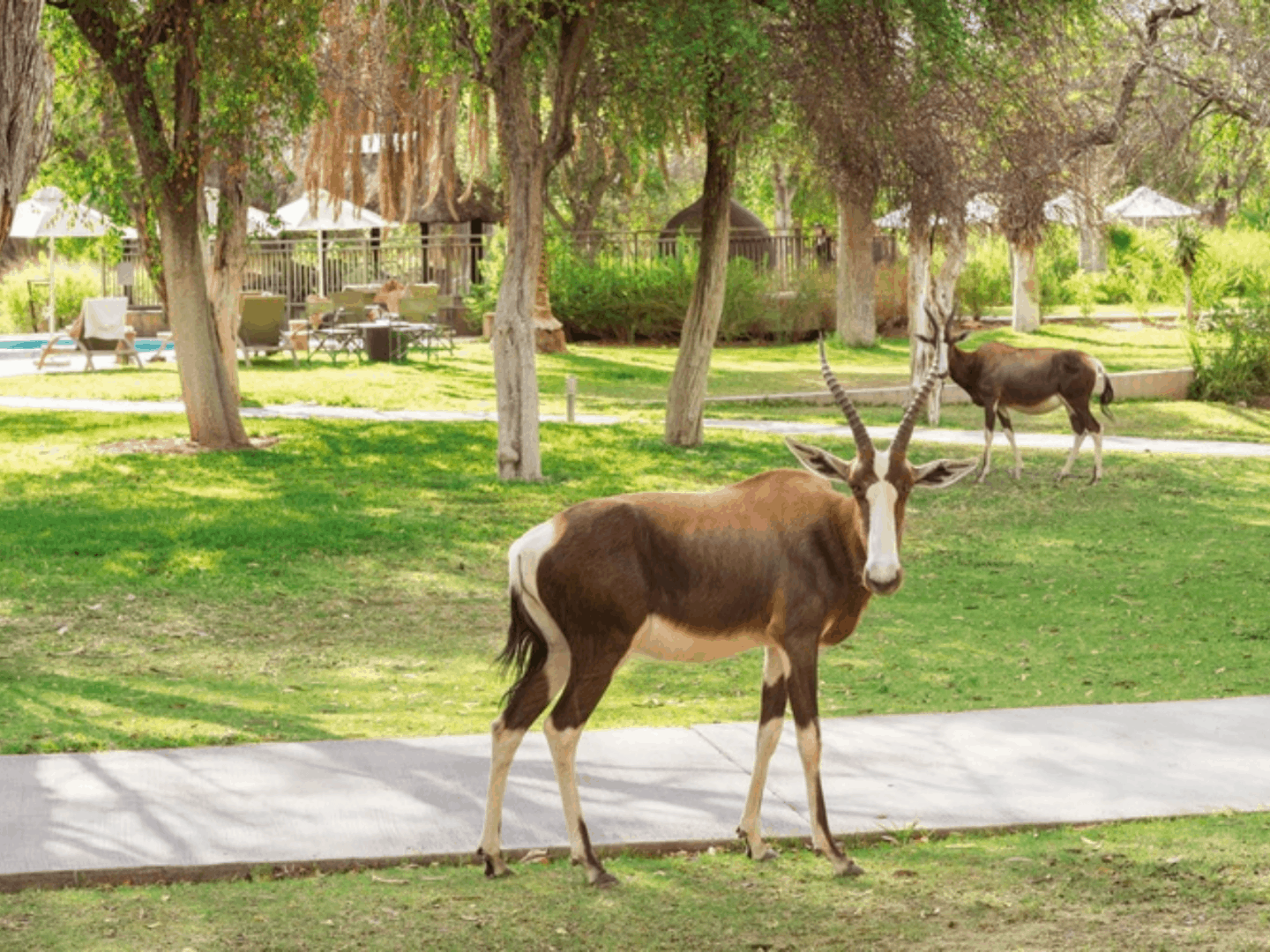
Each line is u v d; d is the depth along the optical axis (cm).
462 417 2400
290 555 1355
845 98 1809
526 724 631
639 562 628
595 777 752
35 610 1142
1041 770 766
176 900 598
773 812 702
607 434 2208
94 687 937
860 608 658
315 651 1052
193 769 761
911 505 1730
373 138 3859
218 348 2017
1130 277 4906
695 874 634
